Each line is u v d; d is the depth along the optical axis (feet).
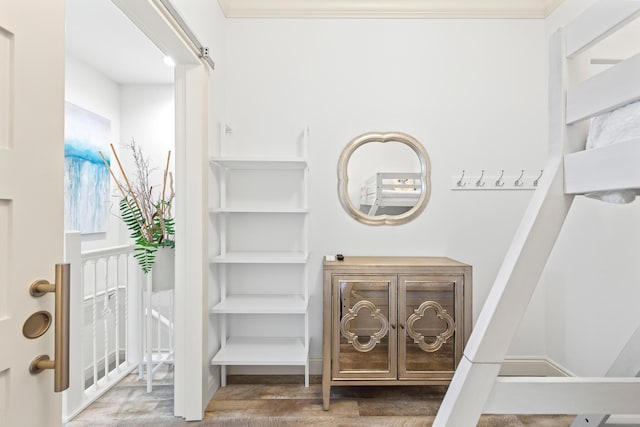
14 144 2.50
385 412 7.06
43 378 2.71
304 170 8.22
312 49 8.82
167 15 5.44
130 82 12.12
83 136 10.49
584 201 7.47
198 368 6.76
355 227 8.80
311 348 8.80
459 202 8.79
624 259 6.54
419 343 7.30
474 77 8.80
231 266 8.82
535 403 3.31
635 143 2.65
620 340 6.62
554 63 3.53
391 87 8.84
